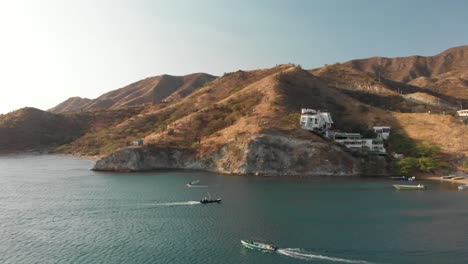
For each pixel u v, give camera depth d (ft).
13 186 480.23
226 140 628.69
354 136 643.45
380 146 623.77
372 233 284.41
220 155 615.16
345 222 312.91
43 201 387.96
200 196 406.41
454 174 545.03
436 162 558.56
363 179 524.52
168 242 263.90
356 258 237.04
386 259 235.40
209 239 270.05
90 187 466.29
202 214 335.47
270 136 590.96
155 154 645.10
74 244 260.83
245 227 298.15
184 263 228.84
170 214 335.88
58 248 253.24
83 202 381.60
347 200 392.68
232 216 329.31
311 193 426.10
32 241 266.98
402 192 435.12
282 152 577.43
